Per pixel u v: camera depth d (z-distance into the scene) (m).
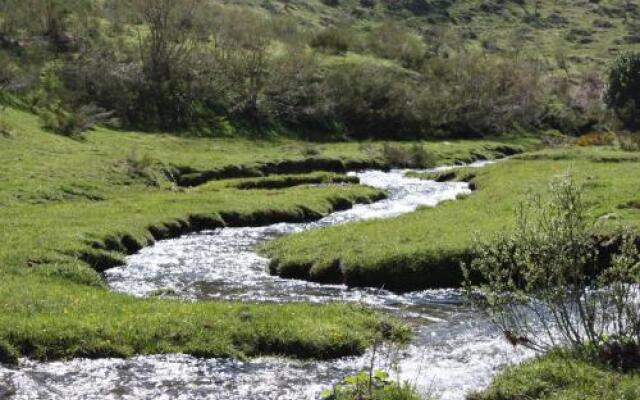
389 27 125.19
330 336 19.22
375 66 103.88
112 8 100.62
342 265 28.00
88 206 39.06
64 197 41.06
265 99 91.25
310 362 18.36
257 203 43.22
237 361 18.20
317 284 27.73
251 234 37.94
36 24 83.94
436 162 76.25
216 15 103.31
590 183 39.06
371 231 32.97
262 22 109.00
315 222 41.84
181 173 54.78
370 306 23.94
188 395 15.76
